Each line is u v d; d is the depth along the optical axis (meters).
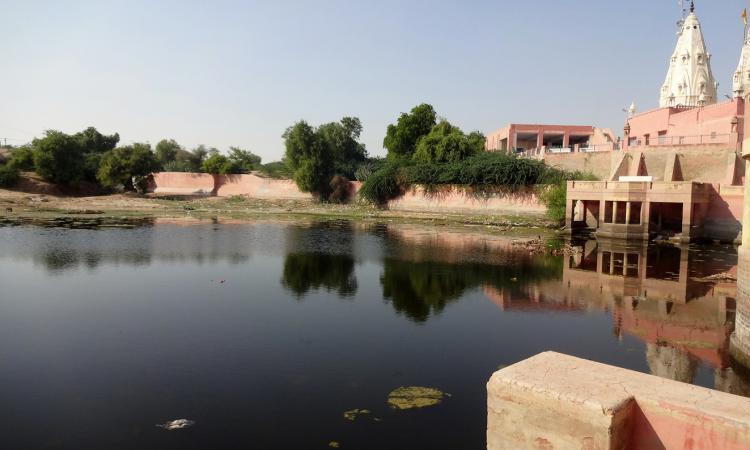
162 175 66.25
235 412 8.75
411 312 15.09
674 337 13.05
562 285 18.88
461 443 7.80
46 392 9.44
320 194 60.31
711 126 38.19
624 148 40.34
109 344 11.98
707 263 23.75
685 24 47.84
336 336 12.80
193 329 13.14
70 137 57.31
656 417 3.20
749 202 11.12
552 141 61.72
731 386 10.06
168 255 24.06
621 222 34.88
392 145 62.75
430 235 33.97
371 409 8.91
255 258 23.91
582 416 3.20
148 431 8.08
